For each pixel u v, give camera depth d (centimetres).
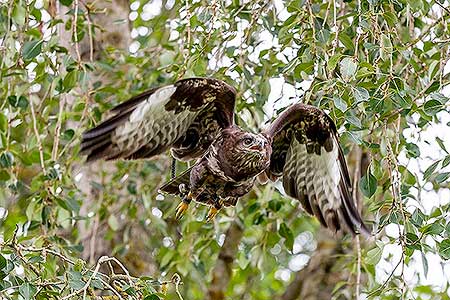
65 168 1310
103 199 1518
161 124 1014
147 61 1423
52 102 1325
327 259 1728
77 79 1202
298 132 1088
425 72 1120
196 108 1020
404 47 1070
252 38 1249
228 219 1384
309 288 1728
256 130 1272
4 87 1309
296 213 1564
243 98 1253
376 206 1062
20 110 1303
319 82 1028
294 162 1119
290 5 1097
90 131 977
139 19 1570
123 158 1004
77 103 1339
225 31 1184
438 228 1002
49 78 1232
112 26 1592
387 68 1074
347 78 985
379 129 1149
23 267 981
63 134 1293
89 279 893
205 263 1439
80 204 1356
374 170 1091
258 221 1353
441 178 1018
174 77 1222
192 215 1380
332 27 1149
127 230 1505
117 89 1373
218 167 1010
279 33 1110
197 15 1160
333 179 1104
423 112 1021
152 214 1453
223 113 1030
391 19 1049
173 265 1437
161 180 1514
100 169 1556
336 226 1112
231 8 1246
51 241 1212
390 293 1288
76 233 1549
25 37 1314
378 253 1045
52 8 1322
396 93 1000
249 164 1003
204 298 1678
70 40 1295
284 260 1752
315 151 1103
